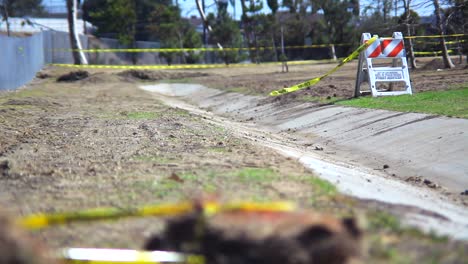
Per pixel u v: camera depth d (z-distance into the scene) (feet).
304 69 159.63
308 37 228.63
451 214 29.32
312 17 239.91
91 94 114.83
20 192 29.66
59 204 26.96
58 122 65.51
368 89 83.30
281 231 16.43
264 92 93.91
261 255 16.28
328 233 16.07
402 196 32.50
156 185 30.35
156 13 219.00
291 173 34.01
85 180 32.35
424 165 42.47
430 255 19.95
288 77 129.70
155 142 47.47
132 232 22.67
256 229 16.69
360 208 26.00
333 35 207.31
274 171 34.30
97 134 53.93
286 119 69.21
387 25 123.03
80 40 206.59
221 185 30.07
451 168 40.60
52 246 20.92
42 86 132.46
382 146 48.88
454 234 24.21
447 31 143.54
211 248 17.02
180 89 131.75
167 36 216.54
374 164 45.32
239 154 41.34
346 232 16.47
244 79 132.87
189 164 36.81
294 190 29.07
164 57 214.69
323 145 53.98
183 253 17.51
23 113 75.92
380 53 71.36
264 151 43.24
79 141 49.34
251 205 18.33
